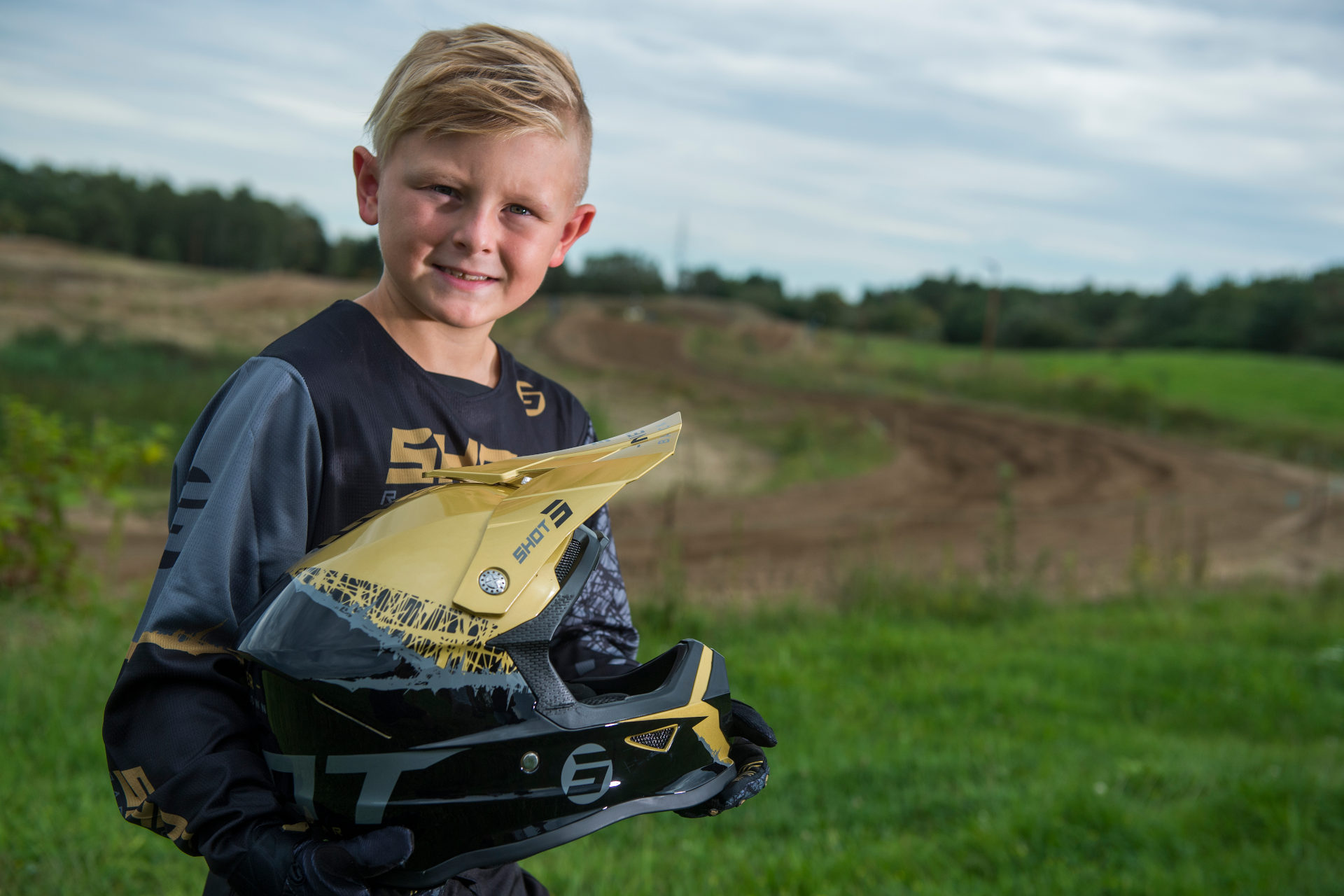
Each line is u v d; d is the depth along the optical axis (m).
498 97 1.01
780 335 74.56
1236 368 62.06
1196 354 74.31
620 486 0.92
